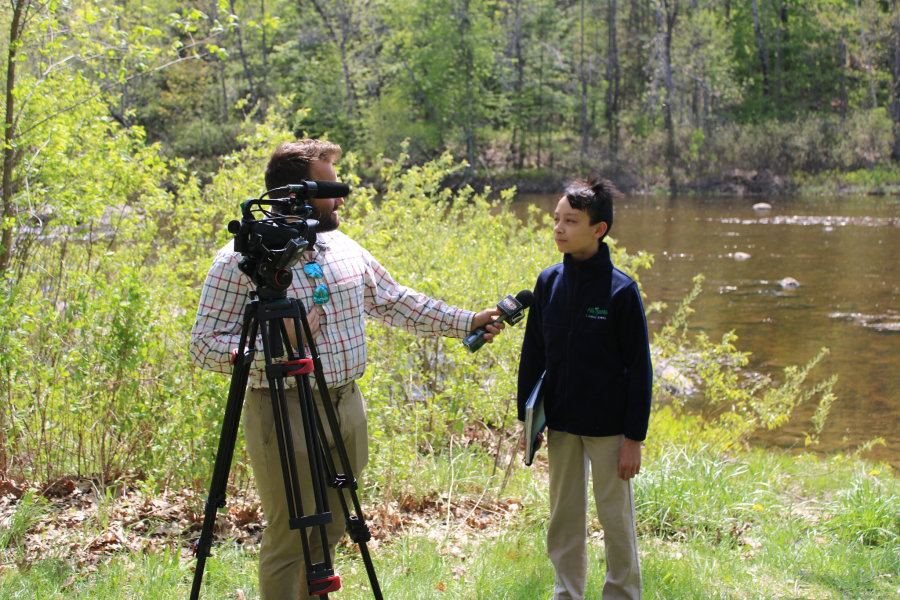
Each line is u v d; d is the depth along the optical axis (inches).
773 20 1947.6
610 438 120.4
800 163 1492.4
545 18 1770.4
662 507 173.8
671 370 339.9
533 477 197.8
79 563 138.0
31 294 194.9
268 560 109.1
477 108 1651.1
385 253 226.5
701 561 148.6
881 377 367.6
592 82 1918.1
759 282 586.6
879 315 483.8
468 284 231.1
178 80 1493.6
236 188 215.9
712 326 465.7
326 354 106.3
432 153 1678.2
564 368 121.4
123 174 219.6
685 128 1626.5
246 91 1702.8
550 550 127.8
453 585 135.3
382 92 1733.5
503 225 273.3
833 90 1878.7
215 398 163.2
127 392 169.0
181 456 169.5
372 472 170.9
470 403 202.8
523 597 131.0
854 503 176.9
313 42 1679.4
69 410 173.9
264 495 107.7
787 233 849.5
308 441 95.0
